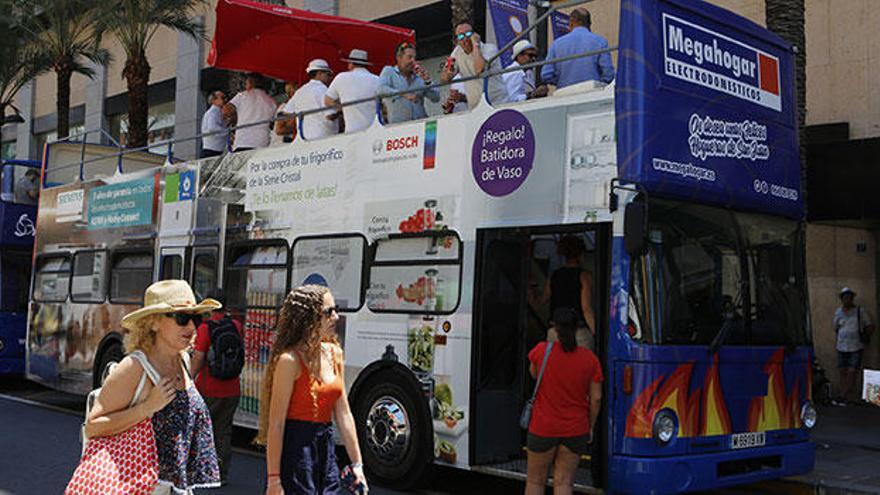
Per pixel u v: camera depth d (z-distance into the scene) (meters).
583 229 7.09
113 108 30.59
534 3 12.17
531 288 8.48
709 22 7.52
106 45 30.92
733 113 7.58
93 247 13.51
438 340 8.16
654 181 6.77
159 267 12.03
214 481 4.31
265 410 4.86
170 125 28.23
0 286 15.84
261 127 12.78
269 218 10.35
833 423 11.95
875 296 13.84
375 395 8.74
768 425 7.48
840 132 13.76
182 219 11.73
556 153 7.38
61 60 24.81
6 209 16.05
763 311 7.66
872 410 13.02
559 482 6.46
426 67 20.22
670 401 6.72
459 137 8.24
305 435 4.77
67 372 13.65
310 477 4.73
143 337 4.11
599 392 6.44
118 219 13.05
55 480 8.66
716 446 6.99
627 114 6.81
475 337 7.82
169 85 27.97
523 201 7.57
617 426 6.68
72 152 15.51
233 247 10.83
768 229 7.91
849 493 8.30
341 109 10.03
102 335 12.89
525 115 7.67
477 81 9.27
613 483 6.65
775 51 8.24
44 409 14.03
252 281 10.45
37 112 35.44
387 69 9.66
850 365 13.73
